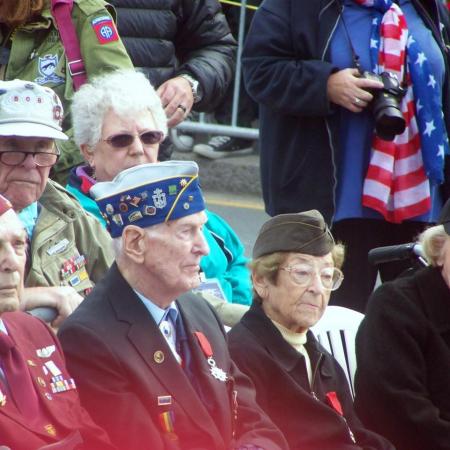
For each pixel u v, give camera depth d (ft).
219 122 109.50
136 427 42.27
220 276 61.62
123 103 54.29
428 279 52.75
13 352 40.68
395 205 67.82
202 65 70.49
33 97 49.32
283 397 49.37
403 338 51.57
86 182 56.39
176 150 110.52
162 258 43.93
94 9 60.13
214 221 62.34
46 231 51.49
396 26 67.67
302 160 67.67
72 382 41.88
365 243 68.13
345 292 68.44
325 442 49.08
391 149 67.26
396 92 66.39
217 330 46.70
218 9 72.43
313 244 49.85
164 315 44.86
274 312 50.55
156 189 43.86
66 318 44.42
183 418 43.21
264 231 50.47
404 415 50.83
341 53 67.10
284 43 67.87
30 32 60.13
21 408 40.06
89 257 52.75
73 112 55.16
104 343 43.01
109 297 44.14
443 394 51.70
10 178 48.91
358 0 67.62
